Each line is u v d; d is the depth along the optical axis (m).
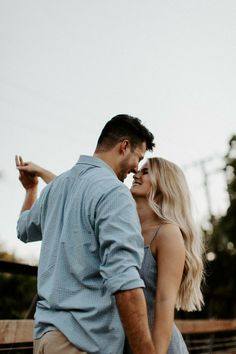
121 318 1.11
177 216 1.62
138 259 1.18
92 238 1.23
